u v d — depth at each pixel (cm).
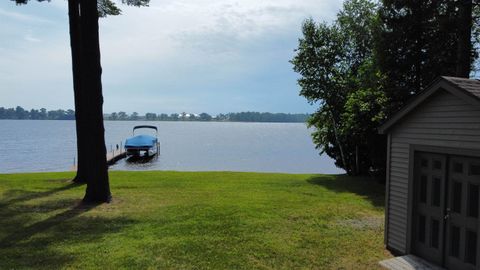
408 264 765
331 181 1880
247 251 852
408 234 818
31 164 3766
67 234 959
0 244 879
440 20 1460
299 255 835
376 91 1698
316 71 2175
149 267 757
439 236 750
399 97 1590
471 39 1532
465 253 696
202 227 1023
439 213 752
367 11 2172
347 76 2153
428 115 767
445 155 737
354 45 2206
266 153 5312
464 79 739
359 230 1024
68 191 1509
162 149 5609
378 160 1742
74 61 1708
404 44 1608
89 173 1323
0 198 1370
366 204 1341
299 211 1212
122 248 859
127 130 12569
